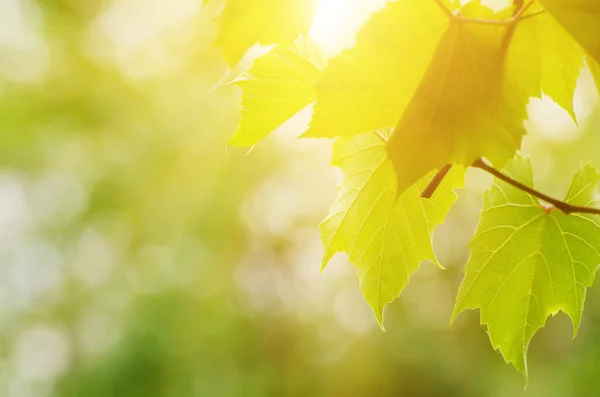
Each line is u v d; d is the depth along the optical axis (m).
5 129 15.55
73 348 17.05
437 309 17.55
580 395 11.31
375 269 1.28
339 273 17.41
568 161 12.64
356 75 0.84
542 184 13.06
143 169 15.54
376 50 0.83
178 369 14.32
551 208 1.31
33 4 15.42
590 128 11.52
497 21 0.79
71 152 16.17
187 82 15.67
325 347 17.30
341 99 0.85
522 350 1.36
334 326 17.55
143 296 15.41
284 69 1.04
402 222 1.25
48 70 15.70
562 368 12.53
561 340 15.66
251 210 16.06
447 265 17.73
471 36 0.79
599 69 1.01
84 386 14.02
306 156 15.87
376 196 1.25
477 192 15.20
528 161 1.33
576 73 1.05
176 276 16.00
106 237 16.81
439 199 1.23
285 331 17.22
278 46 1.02
